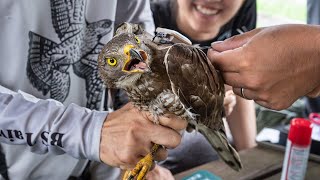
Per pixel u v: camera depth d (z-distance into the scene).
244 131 1.09
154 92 0.58
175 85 0.55
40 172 0.71
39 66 0.68
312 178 0.80
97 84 0.75
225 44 0.61
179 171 0.97
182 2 1.01
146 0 0.83
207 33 1.05
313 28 0.56
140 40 0.58
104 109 0.79
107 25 0.74
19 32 0.65
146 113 0.58
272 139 0.95
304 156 0.73
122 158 0.58
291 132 0.73
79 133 0.59
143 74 0.58
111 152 0.58
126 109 0.60
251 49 0.56
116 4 0.75
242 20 1.08
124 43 0.58
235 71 0.58
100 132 0.59
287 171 0.74
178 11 1.03
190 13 1.02
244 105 1.08
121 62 0.58
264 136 0.96
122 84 0.59
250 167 0.83
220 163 0.83
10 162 0.69
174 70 0.55
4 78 0.67
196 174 0.78
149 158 0.58
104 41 0.74
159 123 0.58
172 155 0.98
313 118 0.94
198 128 0.67
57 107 0.61
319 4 1.28
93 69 0.74
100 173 0.79
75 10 0.69
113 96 0.80
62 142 0.59
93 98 0.75
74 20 0.69
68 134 0.59
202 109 0.58
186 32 1.06
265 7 1.92
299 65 0.56
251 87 0.58
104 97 0.78
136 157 0.58
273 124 1.14
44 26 0.67
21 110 0.60
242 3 1.04
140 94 0.58
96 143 0.59
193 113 0.58
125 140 0.57
